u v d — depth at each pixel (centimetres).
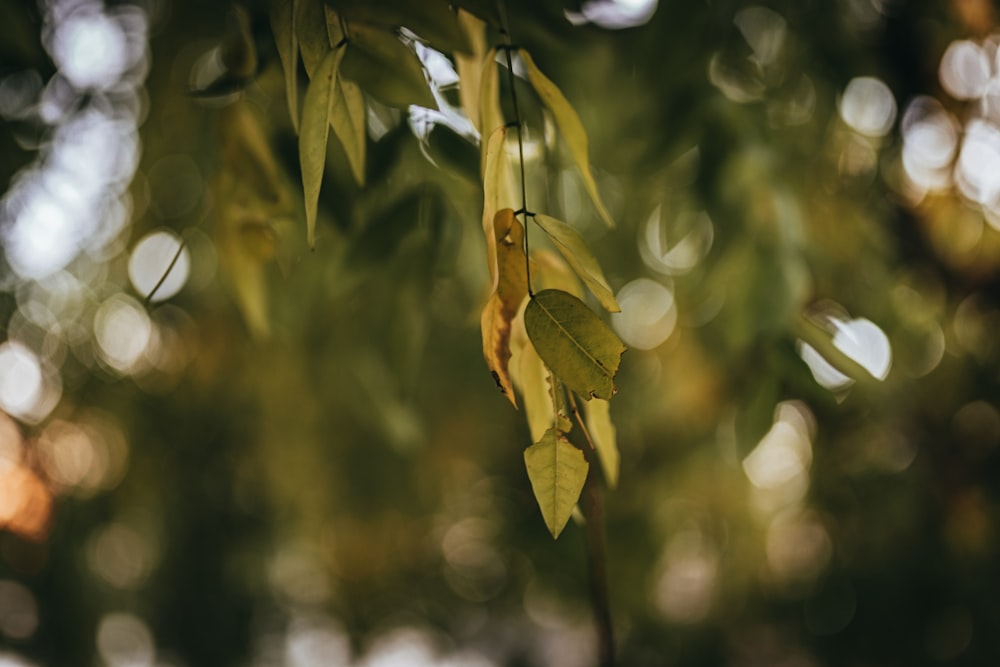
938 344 153
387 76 76
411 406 147
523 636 256
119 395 198
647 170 111
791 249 105
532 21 87
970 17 123
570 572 158
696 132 110
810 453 171
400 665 286
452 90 89
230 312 182
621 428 182
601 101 121
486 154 65
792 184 125
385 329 108
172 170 167
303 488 204
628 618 187
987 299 149
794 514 190
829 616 181
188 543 216
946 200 140
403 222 94
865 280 141
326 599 243
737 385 136
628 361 180
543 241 91
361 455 198
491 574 238
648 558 179
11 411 192
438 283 136
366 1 70
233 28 85
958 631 166
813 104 138
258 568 227
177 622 221
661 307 180
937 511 163
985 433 157
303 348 163
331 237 99
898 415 155
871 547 175
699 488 187
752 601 195
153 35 134
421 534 224
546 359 62
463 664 254
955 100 132
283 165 86
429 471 206
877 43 134
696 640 194
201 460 205
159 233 164
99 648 216
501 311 63
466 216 106
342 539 213
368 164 91
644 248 158
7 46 92
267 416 195
